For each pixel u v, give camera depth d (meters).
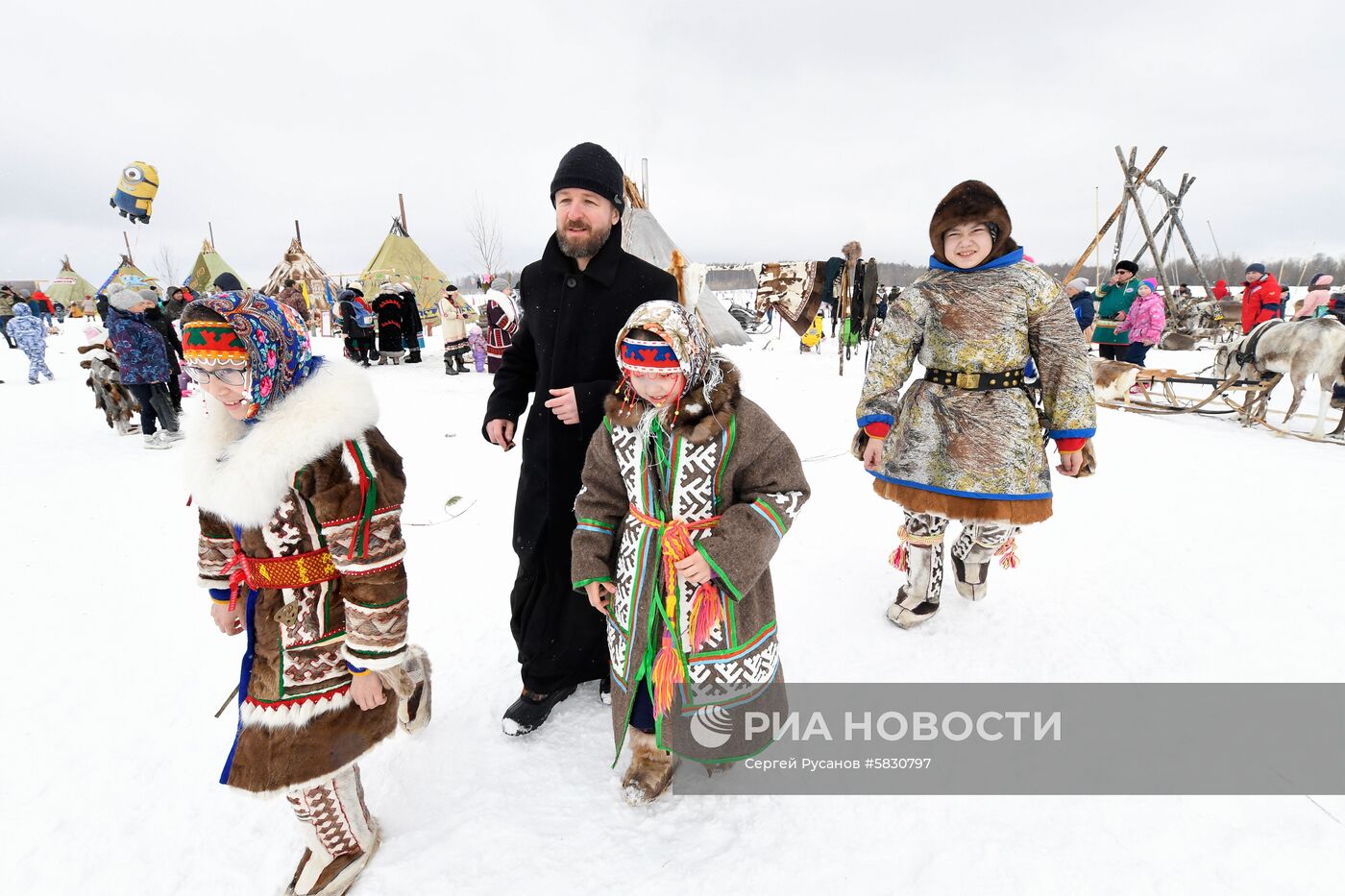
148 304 6.45
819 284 14.10
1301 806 1.85
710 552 1.66
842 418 7.05
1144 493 4.46
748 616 1.83
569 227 2.02
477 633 2.97
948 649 2.72
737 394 1.72
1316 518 3.92
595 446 1.90
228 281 4.22
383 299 13.18
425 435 6.64
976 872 1.69
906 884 1.67
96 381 7.16
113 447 6.74
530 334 2.33
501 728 2.33
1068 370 2.50
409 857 1.80
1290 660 2.52
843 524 4.14
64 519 4.54
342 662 1.56
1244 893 1.59
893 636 2.84
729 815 1.92
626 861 1.77
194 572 3.68
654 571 1.79
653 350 1.56
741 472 1.76
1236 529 3.77
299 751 1.52
